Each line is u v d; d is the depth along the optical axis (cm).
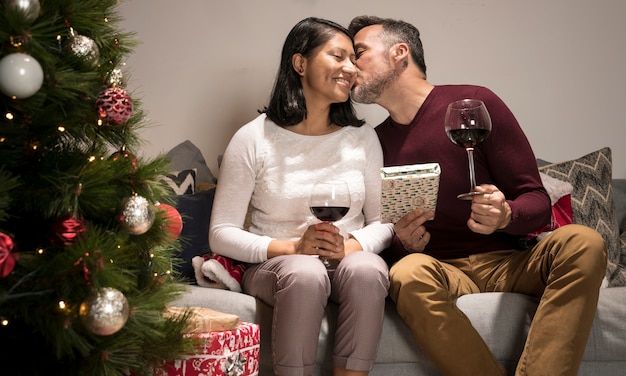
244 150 227
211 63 308
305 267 194
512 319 206
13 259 132
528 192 224
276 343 190
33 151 150
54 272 142
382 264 204
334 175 228
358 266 197
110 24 173
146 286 171
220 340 170
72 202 148
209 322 171
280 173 225
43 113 146
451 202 234
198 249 243
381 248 225
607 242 272
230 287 218
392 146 245
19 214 155
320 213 195
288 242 212
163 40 306
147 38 306
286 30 310
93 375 146
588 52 321
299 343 189
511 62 318
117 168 161
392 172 205
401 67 247
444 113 238
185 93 306
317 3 312
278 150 227
